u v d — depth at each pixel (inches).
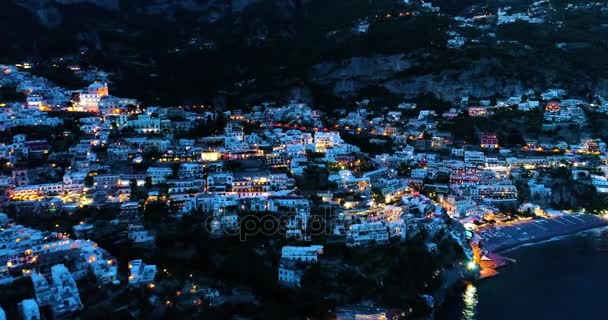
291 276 7199.8
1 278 6318.9
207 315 6348.4
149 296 6451.8
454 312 7352.4
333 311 6702.8
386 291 7199.8
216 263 7504.9
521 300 7647.6
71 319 5812.0
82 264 6638.8
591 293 7829.7
